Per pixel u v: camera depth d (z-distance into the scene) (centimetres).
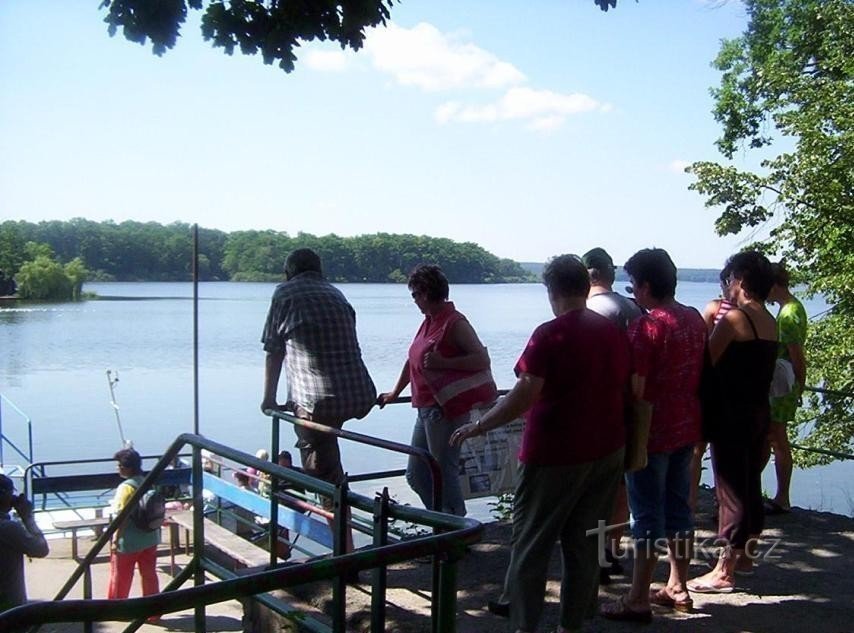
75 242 11712
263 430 3569
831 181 1560
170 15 646
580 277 393
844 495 1856
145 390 4856
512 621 403
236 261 9525
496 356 4884
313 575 274
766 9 2002
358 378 573
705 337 448
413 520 377
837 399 1636
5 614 229
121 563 844
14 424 3744
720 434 483
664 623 459
